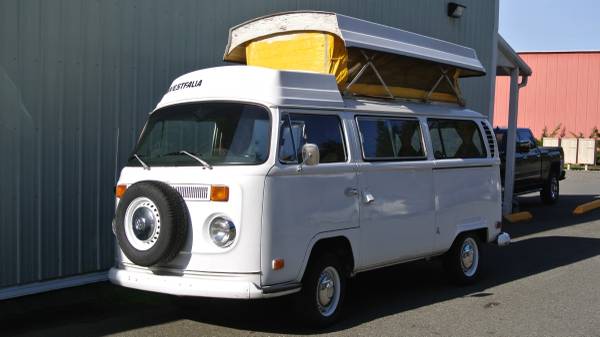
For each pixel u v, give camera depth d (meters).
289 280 5.71
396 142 7.11
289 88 6.01
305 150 5.75
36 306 6.79
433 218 7.51
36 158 6.94
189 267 5.59
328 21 6.75
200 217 5.56
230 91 6.05
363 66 7.00
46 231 7.07
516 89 15.21
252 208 5.45
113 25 7.59
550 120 39.34
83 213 7.41
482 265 9.51
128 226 5.70
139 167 6.15
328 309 6.30
